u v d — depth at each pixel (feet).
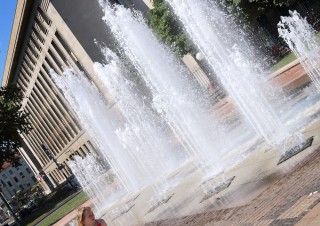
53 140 258.57
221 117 64.39
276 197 17.78
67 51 171.53
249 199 19.79
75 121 204.13
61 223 66.95
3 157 112.06
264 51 112.16
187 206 26.08
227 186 24.77
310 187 16.44
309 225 13.08
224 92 108.68
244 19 103.81
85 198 88.12
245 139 38.06
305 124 28.58
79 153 220.23
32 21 187.83
